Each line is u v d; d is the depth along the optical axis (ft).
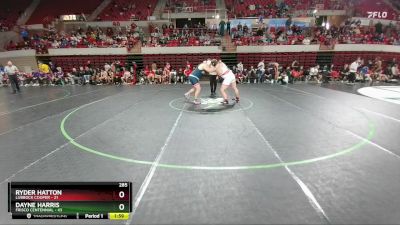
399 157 15.87
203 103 30.30
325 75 47.98
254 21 66.80
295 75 47.19
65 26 71.92
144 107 28.81
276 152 16.57
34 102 32.86
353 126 21.74
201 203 11.53
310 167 14.62
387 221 10.35
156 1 78.95
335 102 30.81
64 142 18.72
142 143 18.33
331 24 73.26
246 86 43.21
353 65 46.09
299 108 27.71
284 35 59.82
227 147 17.42
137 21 71.61
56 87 45.68
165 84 46.68
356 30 61.41
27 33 63.77
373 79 48.55
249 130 20.67
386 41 56.54
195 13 72.49
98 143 18.44
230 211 11.01
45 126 22.57
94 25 72.13
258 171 14.20
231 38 60.23
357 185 12.80
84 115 25.99
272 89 40.09
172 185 12.92
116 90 41.04
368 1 76.18
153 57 58.54
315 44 56.90
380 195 12.00
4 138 19.76
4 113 27.32
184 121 23.26
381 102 30.91
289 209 11.08
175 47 57.82
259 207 11.24
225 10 73.10
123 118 24.59
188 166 14.84
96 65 59.11
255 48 57.36
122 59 58.54
